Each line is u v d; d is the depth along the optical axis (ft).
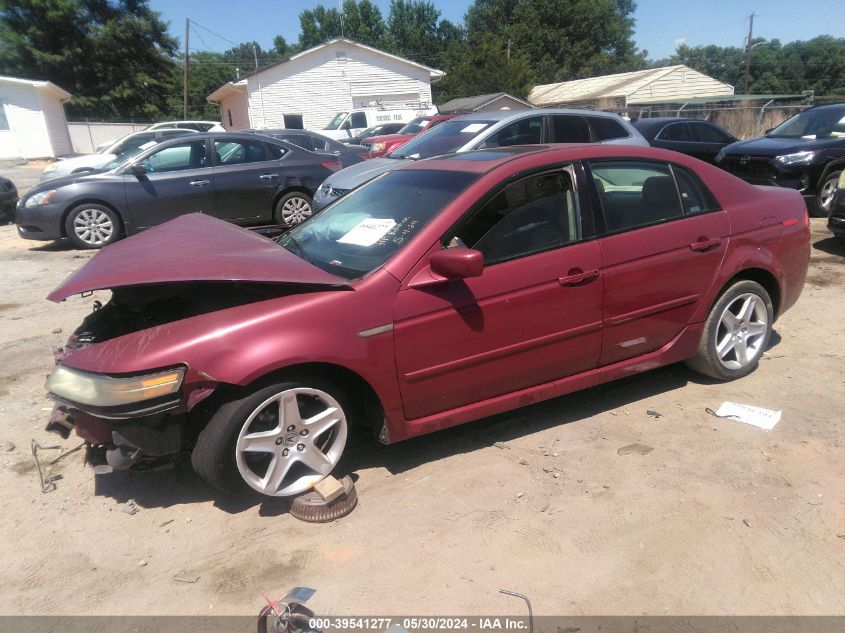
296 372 9.94
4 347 17.70
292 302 9.84
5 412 13.87
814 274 23.44
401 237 10.87
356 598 8.39
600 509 10.08
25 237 30.50
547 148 12.36
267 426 10.07
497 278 10.82
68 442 12.64
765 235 13.84
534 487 10.69
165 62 155.43
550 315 11.36
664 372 15.11
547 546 9.29
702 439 12.03
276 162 33.06
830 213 26.73
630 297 12.15
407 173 13.17
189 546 9.55
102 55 144.66
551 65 204.54
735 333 14.03
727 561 8.92
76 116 144.97
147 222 31.27
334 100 107.45
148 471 11.15
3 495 10.87
